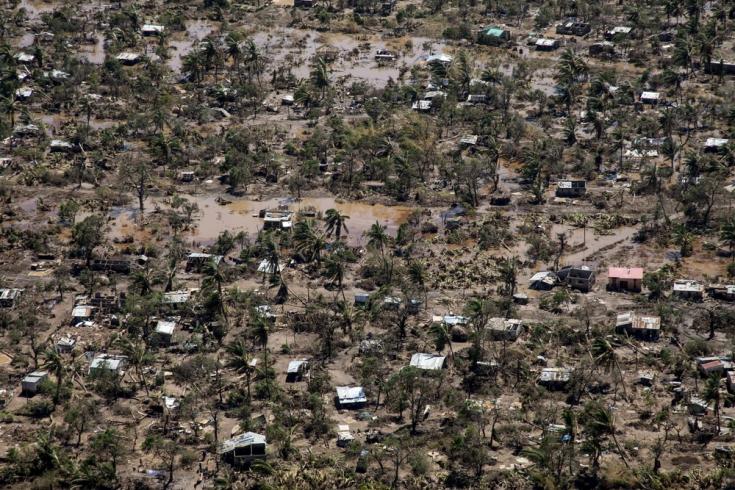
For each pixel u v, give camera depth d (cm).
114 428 18412
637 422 18388
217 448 17725
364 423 18562
